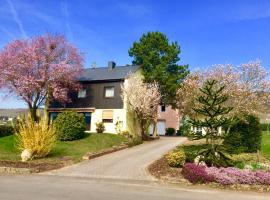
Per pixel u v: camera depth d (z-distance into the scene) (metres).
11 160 22.97
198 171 17.34
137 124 38.94
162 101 42.12
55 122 31.05
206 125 20.56
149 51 42.78
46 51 37.88
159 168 20.48
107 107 38.88
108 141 31.31
